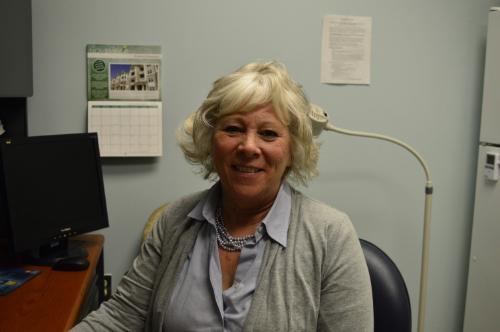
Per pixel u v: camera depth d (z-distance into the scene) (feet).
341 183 7.80
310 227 4.04
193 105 7.34
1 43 5.49
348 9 7.49
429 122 7.84
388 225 7.98
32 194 5.66
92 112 7.06
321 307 3.97
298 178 4.35
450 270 8.20
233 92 3.82
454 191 8.04
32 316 4.38
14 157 5.50
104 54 7.06
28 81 6.51
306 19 7.43
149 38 7.16
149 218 7.18
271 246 4.00
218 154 4.01
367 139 7.75
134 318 4.46
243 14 7.30
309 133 4.08
